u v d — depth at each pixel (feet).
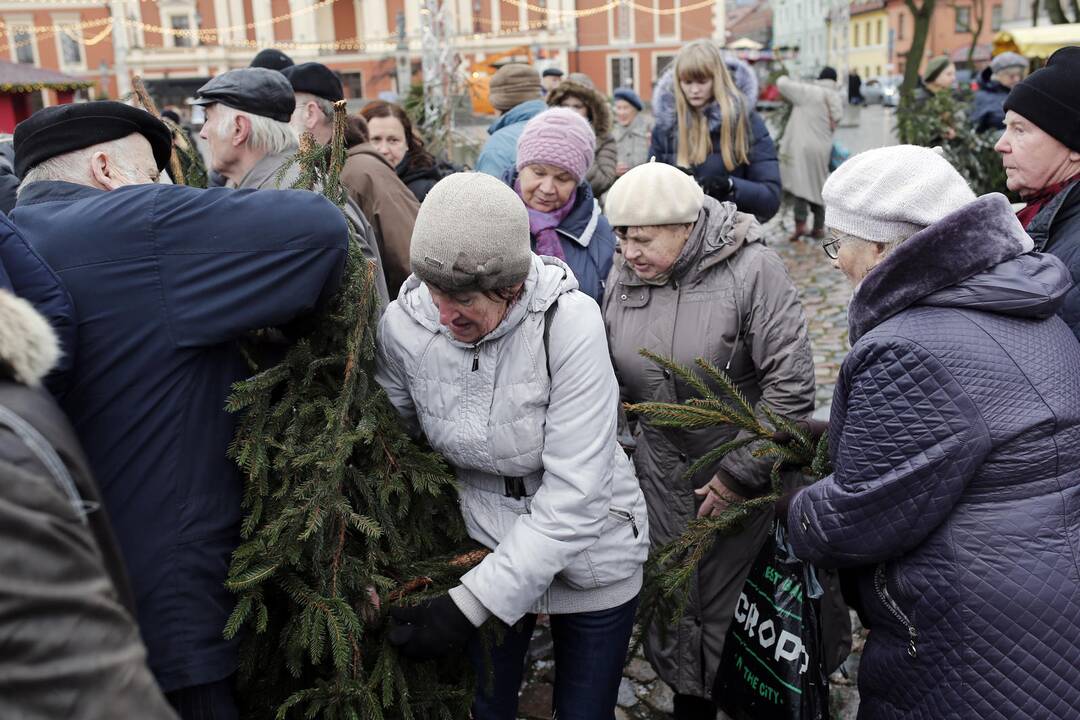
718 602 8.41
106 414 5.49
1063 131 7.25
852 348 5.77
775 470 7.10
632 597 6.97
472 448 6.30
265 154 8.48
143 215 5.48
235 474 5.94
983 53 151.64
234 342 5.97
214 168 8.67
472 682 6.75
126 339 5.48
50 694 2.92
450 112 25.57
